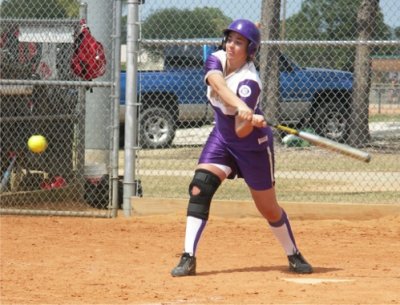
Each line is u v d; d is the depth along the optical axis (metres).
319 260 18.84
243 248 20.45
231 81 15.50
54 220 24.47
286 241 16.84
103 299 14.30
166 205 24.84
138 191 25.81
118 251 19.98
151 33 39.16
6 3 37.56
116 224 23.86
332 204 24.19
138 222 24.09
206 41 24.12
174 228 23.22
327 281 15.83
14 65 27.33
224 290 14.90
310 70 42.22
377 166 37.00
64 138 28.50
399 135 47.09
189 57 42.19
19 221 24.30
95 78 27.30
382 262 18.61
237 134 15.21
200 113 42.66
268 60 37.25
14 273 16.98
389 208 23.98
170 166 36.41
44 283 15.88
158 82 41.91
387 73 55.41
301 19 48.53
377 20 44.09
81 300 14.25
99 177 26.53
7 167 27.47
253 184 16.03
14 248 20.28
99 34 27.86
